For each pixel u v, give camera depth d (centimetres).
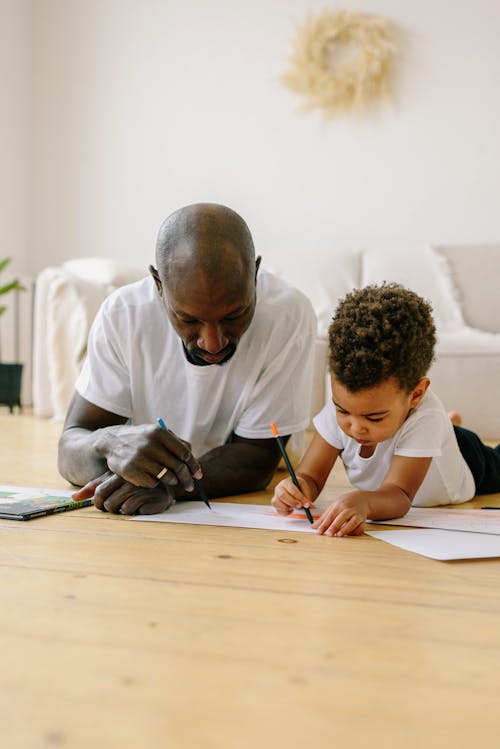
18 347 470
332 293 402
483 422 332
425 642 84
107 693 69
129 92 481
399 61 439
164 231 143
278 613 92
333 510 138
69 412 179
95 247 491
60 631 84
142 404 177
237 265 138
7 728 62
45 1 489
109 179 487
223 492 170
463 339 338
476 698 70
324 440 165
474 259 397
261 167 463
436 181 439
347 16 440
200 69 470
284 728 63
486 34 430
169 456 145
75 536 130
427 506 175
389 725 64
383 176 446
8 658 77
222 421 181
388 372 138
